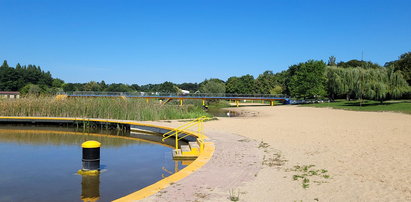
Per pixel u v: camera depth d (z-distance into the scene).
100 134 23.12
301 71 79.25
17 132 24.06
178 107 35.00
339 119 30.23
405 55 73.12
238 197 6.71
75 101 31.11
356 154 11.55
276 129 21.16
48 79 146.38
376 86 48.78
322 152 12.14
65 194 9.09
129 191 9.39
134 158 14.28
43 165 12.75
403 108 40.56
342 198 6.61
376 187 7.39
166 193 7.03
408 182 7.75
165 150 16.45
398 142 14.32
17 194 9.10
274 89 113.38
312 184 7.71
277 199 6.58
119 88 117.88
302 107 60.75
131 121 26.98
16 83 124.00
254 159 10.90
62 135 22.52
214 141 15.29
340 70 72.56
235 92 117.06
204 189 7.34
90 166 11.65
